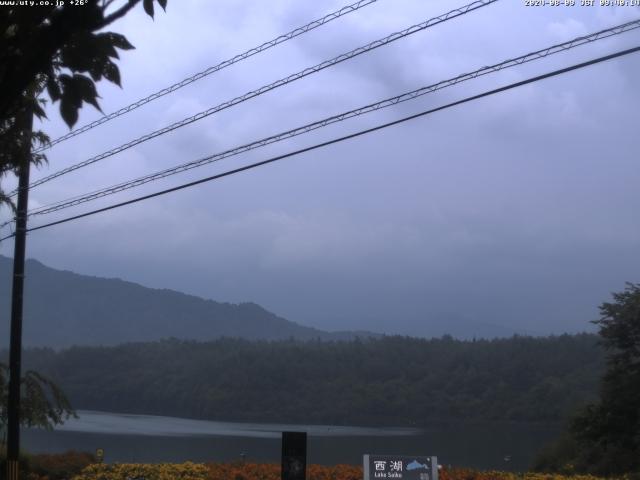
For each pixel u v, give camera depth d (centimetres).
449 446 5794
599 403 3506
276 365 11100
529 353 10169
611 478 2492
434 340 12031
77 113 387
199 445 5444
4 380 2123
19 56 360
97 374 12356
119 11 370
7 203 1731
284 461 1359
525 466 4516
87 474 2091
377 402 10019
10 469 1788
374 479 1362
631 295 3459
